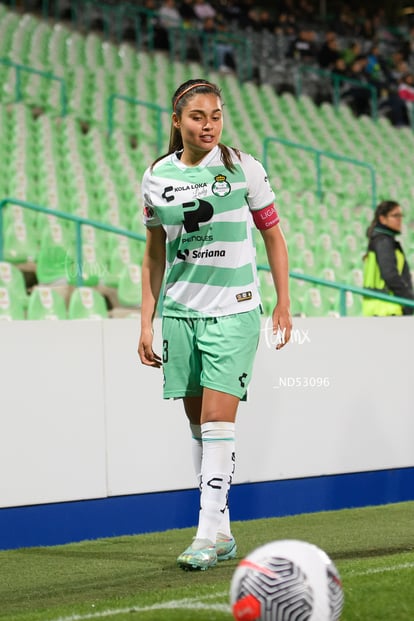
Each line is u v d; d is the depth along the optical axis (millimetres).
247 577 9211
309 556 9281
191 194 13984
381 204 25656
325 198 52156
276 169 54688
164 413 19219
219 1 76875
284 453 20562
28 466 17766
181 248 14180
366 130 67688
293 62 72500
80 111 53938
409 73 75250
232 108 62875
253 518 20156
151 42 68750
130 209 42781
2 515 17500
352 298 33281
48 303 27766
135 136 53812
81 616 11086
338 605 9227
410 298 25672
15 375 17734
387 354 22000
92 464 18406
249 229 14328
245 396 14469
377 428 21781
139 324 19016
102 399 18562
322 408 21062
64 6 69688
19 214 36219
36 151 47000
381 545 16453
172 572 14336
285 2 79688
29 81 54750
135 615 10781
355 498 21531
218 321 14102
